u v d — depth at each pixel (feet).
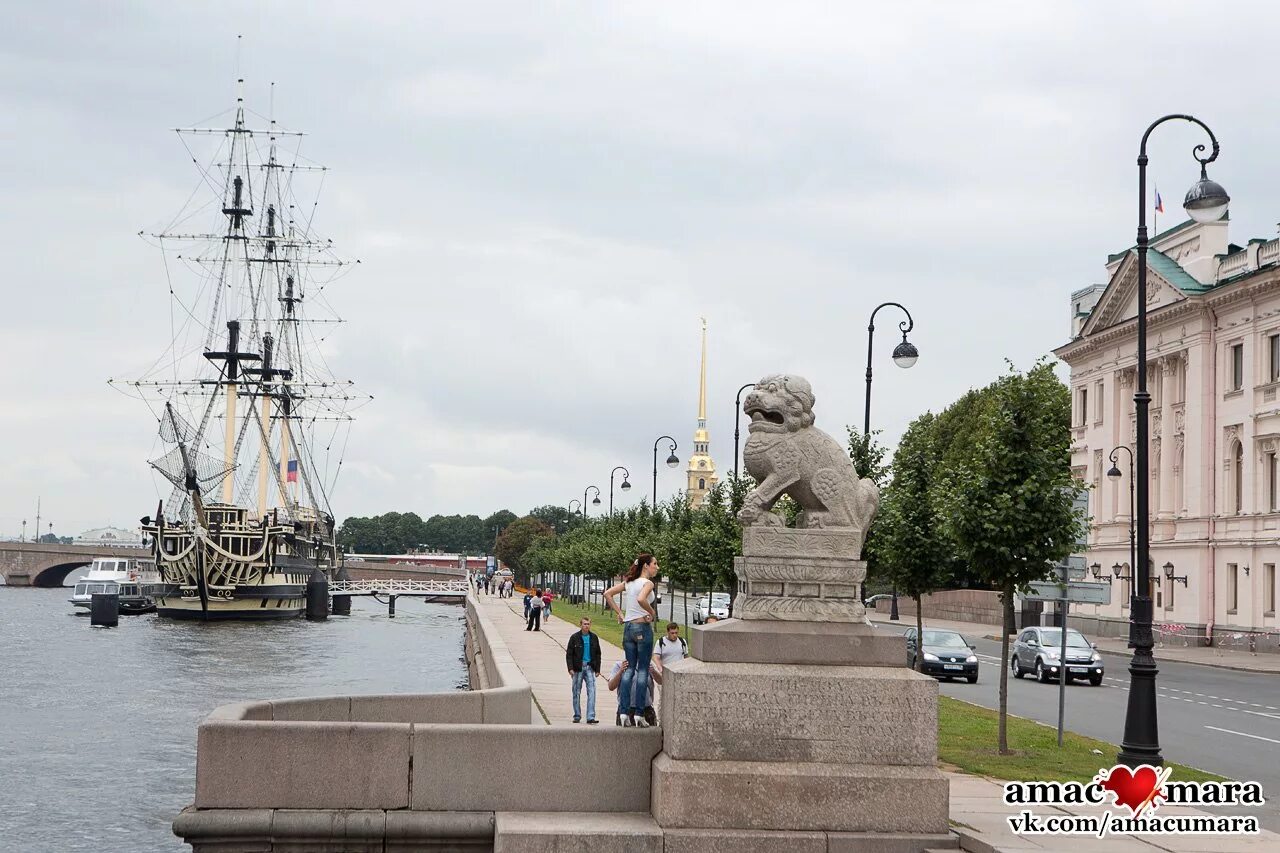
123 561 449.06
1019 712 102.27
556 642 168.96
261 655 250.37
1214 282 229.66
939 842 43.14
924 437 116.67
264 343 432.66
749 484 178.09
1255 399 212.23
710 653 44.45
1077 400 282.15
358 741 45.73
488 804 45.91
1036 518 71.00
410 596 617.21
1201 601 222.48
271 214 434.30
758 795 43.24
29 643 279.90
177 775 103.71
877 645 44.78
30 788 96.73
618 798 46.21
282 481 455.22
